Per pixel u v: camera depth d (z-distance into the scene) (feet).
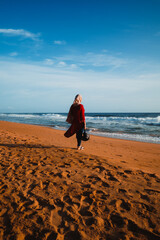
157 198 7.54
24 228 5.65
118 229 5.65
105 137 36.73
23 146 18.33
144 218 6.18
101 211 6.63
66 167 11.78
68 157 14.40
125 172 11.05
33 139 24.68
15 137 24.85
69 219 6.15
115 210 6.68
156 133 43.55
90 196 7.74
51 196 7.71
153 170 12.23
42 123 78.28
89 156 15.01
